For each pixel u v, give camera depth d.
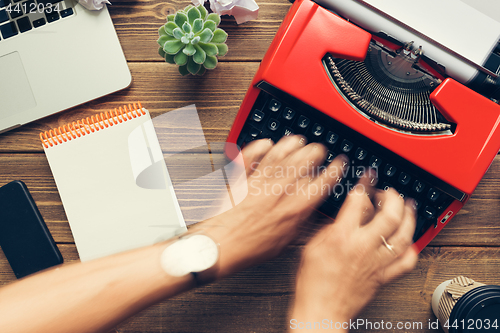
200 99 0.77
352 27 0.60
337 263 0.64
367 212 0.68
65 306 0.54
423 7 0.59
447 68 0.60
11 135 0.75
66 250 0.75
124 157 0.73
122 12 0.76
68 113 0.75
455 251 0.76
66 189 0.72
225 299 0.76
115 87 0.73
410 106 0.67
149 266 0.60
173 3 0.76
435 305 0.71
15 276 0.75
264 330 0.76
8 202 0.73
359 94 0.68
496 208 0.75
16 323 0.52
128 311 0.56
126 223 0.72
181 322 0.76
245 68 0.77
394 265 0.65
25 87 0.72
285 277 0.76
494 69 0.58
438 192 0.65
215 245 0.69
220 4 0.69
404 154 0.60
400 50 0.63
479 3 0.58
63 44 0.72
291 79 0.60
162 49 0.68
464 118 0.60
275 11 0.76
